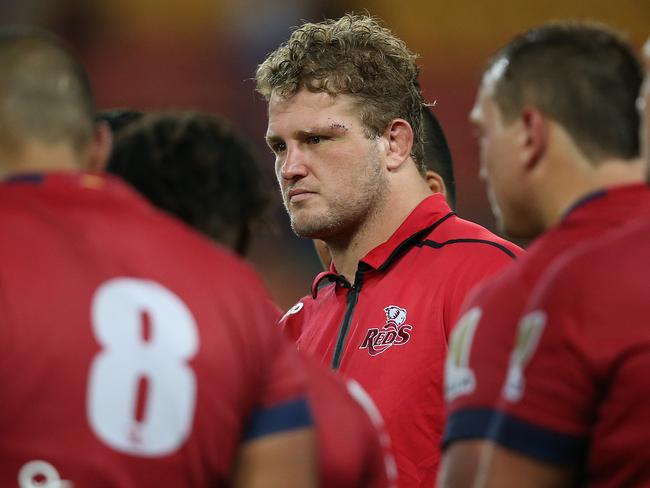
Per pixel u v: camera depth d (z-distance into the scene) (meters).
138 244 5.65
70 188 5.71
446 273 8.93
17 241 5.42
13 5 41.50
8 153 5.75
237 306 5.76
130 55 42.66
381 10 44.12
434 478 8.45
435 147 10.57
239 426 5.68
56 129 5.79
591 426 5.63
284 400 5.83
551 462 5.66
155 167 6.22
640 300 5.46
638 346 5.41
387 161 9.40
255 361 5.75
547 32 6.47
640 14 44.44
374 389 8.71
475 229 9.30
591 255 5.66
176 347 5.48
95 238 5.57
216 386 5.55
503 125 6.43
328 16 42.41
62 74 5.86
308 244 37.06
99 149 6.20
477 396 6.11
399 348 8.78
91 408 5.27
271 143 9.45
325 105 9.09
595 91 6.14
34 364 5.21
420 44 44.50
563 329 5.60
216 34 42.84
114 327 5.40
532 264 6.12
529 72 6.30
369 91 9.22
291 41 9.37
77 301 5.37
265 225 6.50
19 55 5.79
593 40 6.31
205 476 5.55
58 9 42.19
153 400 5.39
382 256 9.30
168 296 5.57
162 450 5.39
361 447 6.12
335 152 9.12
